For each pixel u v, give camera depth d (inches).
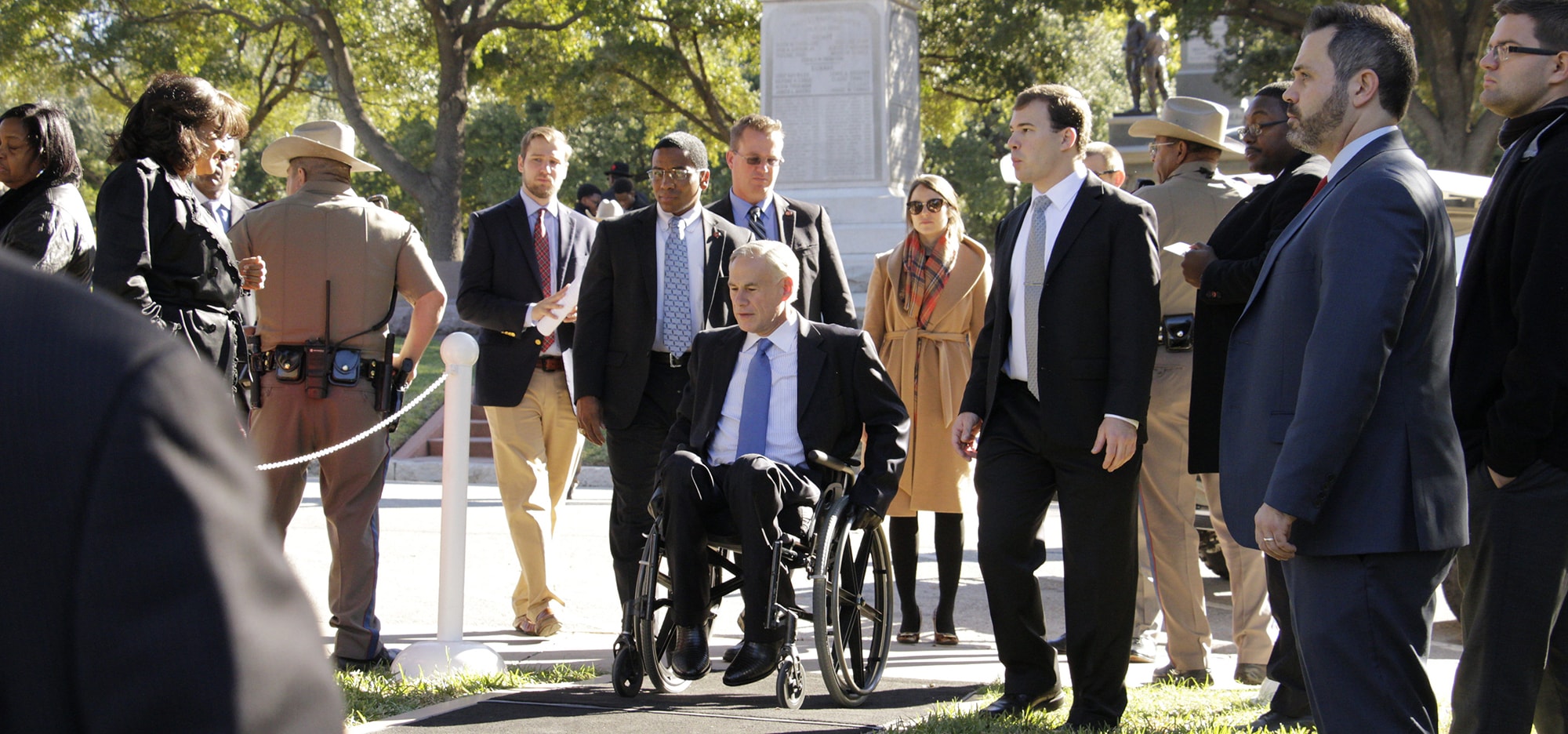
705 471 186.2
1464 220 356.5
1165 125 217.6
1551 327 129.5
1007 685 181.6
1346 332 118.0
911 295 239.9
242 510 35.8
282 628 35.6
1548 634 136.4
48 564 33.1
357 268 208.5
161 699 32.9
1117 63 1369.3
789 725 173.5
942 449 236.8
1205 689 199.9
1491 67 140.5
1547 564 134.3
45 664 33.3
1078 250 169.6
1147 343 166.7
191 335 168.9
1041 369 171.2
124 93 1277.1
